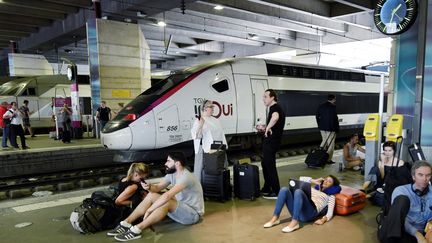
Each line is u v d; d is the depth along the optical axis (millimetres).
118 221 4480
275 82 10305
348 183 6680
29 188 7156
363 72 13922
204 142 5688
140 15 14820
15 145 10367
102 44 14023
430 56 5820
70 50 27750
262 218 4777
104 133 8188
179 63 35781
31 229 4520
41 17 18000
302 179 5023
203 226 4488
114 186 5082
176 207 4387
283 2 15391
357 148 8242
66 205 5664
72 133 13844
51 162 9594
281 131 5742
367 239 3973
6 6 16047
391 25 6152
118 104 14461
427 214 3598
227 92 9023
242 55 30250
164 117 8055
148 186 4688
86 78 18500
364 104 13883
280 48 27984
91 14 16078
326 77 12219
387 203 4074
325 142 8781
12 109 10289
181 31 23031
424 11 5781
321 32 24781
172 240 4039
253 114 9516
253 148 10305
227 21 20047
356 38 23781
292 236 4105
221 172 5527
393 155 5254
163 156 8359
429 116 5887
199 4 17047
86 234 4297
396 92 6539
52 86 17312
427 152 5926
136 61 15078
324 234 4145
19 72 22594
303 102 11258
